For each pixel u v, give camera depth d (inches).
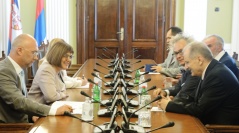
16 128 89.7
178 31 186.2
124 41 291.4
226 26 284.7
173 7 286.2
